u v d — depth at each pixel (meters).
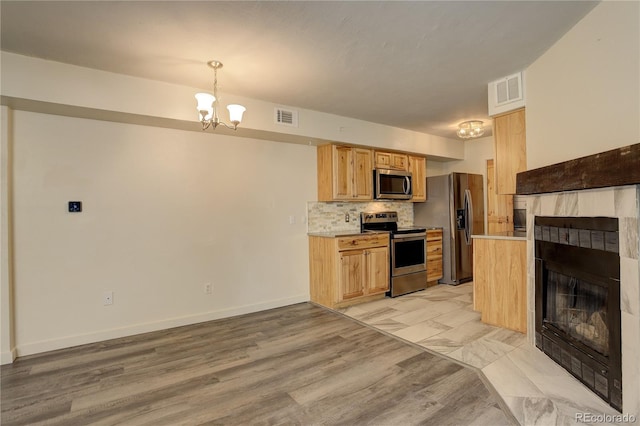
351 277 4.15
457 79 3.13
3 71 2.46
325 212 4.67
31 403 2.10
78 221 3.02
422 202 5.67
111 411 2.01
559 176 2.21
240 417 1.93
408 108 3.97
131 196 3.27
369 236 4.32
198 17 2.06
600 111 2.08
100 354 2.81
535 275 2.73
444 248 5.32
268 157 4.14
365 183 4.68
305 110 3.93
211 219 3.72
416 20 2.14
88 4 1.91
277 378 2.38
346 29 2.23
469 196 5.34
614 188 1.83
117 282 3.20
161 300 3.42
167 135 3.47
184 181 3.56
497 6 2.01
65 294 2.96
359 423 1.86
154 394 2.19
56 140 2.93
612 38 1.97
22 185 2.79
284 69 2.84
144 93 2.97
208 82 3.09
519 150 3.06
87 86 2.74
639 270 1.67
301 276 4.42
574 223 2.20
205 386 2.28
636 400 1.69
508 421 1.84
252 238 4.01
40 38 2.29
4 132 2.64
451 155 5.73
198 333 3.29
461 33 2.32
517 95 2.98
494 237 3.33
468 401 2.04
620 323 1.80
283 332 3.30
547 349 2.57
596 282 1.99
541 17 2.15
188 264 3.58
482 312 3.46
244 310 3.93
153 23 2.12
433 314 3.78
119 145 3.22
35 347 2.82
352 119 4.37
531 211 2.77
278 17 2.08
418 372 2.43
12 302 2.73
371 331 3.29
